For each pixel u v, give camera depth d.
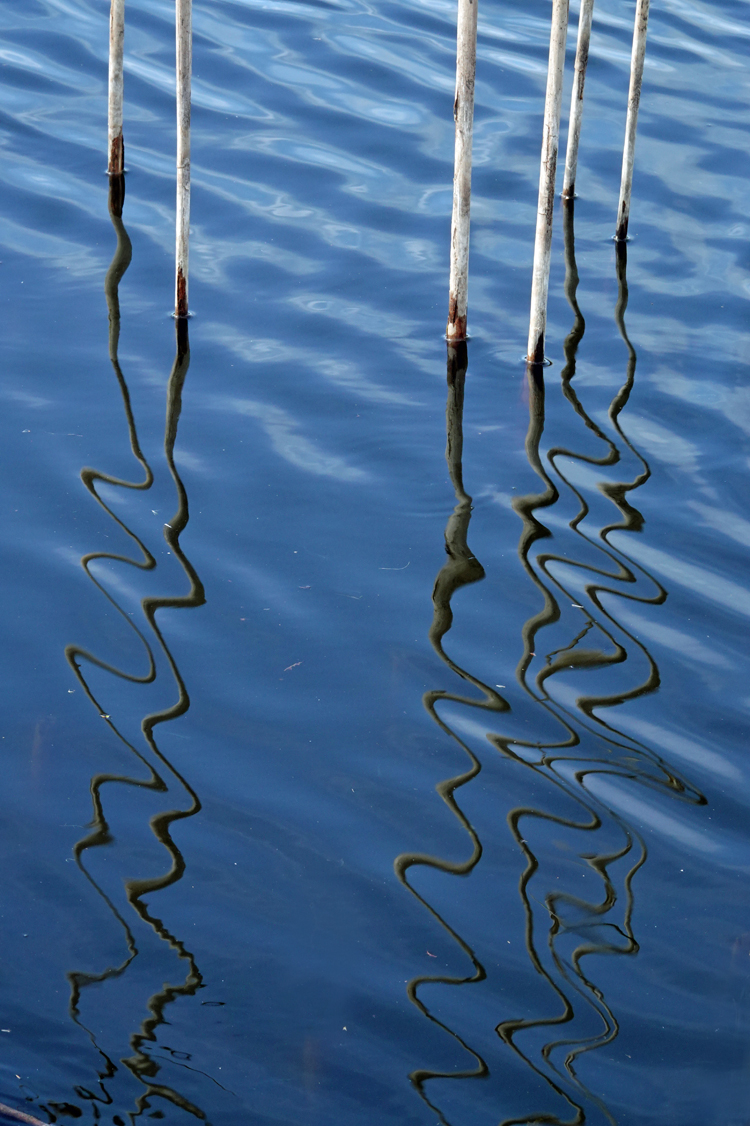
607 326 10.77
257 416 9.48
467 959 5.80
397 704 7.12
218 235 11.87
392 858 6.27
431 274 11.43
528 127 13.96
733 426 9.49
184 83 9.66
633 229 12.23
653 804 6.57
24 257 11.37
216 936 5.86
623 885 6.16
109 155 12.59
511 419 9.58
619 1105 5.20
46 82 14.34
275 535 8.33
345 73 14.92
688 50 15.60
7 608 7.64
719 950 5.86
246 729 6.94
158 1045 5.37
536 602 7.85
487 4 16.75
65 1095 5.14
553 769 6.76
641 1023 5.54
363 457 9.11
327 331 10.55
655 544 8.34
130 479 8.75
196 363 10.05
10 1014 5.46
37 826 6.35
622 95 14.59
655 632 7.65
